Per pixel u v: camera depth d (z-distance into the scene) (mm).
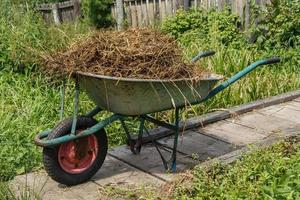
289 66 6535
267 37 7250
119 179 3592
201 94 3484
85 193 3414
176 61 3324
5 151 3895
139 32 3420
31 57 5496
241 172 3451
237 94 5402
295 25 7090
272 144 3867
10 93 5195
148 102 3322
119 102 3318
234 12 7727
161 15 8711
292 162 3488
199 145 4176
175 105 3414
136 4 8812
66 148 3420
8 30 5910
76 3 8891
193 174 3449
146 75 3230
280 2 7219
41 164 3805
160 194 3330
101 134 3549
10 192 3240
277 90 5695
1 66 5695
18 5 6809
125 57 3229
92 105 4895
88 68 3240
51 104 4930
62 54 3326
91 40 3316
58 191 3438
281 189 3105
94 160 3545
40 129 4445
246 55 6266
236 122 4699
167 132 4320
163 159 3674
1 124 4434
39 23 6152
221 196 3197
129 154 3982
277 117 4816
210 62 5926
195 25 7945
